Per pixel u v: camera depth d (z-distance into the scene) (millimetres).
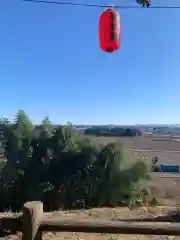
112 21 4902
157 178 22141
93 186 14258
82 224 3256
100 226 3238
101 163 14477
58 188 14109
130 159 14945
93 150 14648
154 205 14008
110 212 11094
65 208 14016
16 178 14555
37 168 14562
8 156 15070
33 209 3211
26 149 14945
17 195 14422
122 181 14383
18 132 15273
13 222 3293
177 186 19672
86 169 14328
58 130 15086
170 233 3209
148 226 3229
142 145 52312
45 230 3271
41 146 14961
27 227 3201
